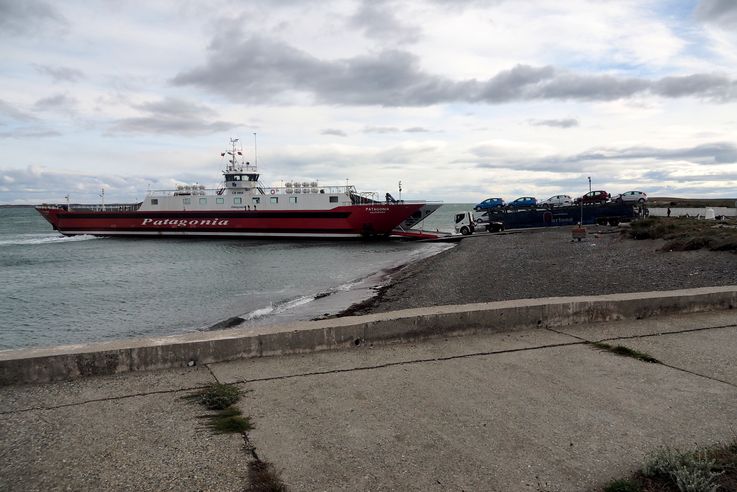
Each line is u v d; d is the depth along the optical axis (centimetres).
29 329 1598
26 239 6309
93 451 334
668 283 1541
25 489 287
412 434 355
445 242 4872
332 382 466
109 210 6316
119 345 512
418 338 607
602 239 3303
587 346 573
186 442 347
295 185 5450
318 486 289
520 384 453
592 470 303
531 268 2212
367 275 2728
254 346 544
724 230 2509
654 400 411
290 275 2823
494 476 298
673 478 286
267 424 376
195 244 5178
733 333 620
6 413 400
